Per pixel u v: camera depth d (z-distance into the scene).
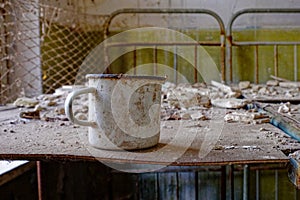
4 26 2.05
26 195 1.31
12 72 2.11
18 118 1.13
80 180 1.86
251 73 2.62
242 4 2.63
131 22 2.68
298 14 2.59
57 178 1.60
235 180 2.38
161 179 2.36
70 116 0.68
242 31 2.62
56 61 2.34
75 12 2.58
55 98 1.66
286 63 2.61
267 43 2.42
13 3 2.06
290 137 0.81
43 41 2.20
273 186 2.38
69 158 0.66
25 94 2.16
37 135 0.85
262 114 1.12
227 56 2.57
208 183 2.36
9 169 1.12
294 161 0.60
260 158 0.63
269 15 2.60
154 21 2.67
